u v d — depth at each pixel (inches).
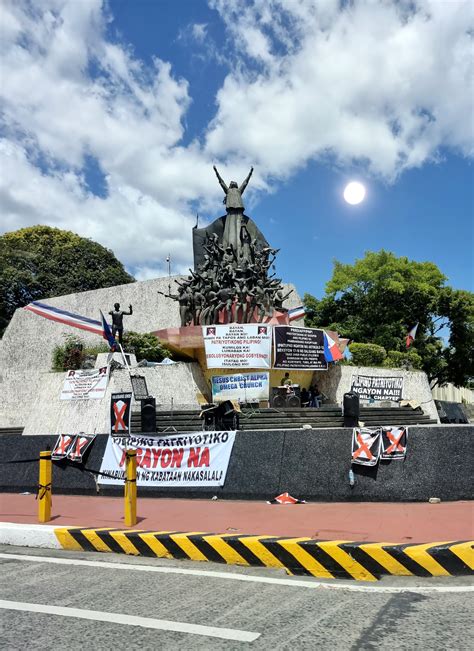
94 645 183.0
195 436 461.7
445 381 1807.3
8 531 350.6
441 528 317.7
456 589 240.4
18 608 221.8
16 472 530.6
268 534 316.8
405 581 255.9
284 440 434.3
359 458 408.2
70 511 411.8
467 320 1640.0
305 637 187.5
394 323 1585.9
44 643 185.5
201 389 1004.6
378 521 339.9
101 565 292.5
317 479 415.2
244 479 434.9
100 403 729.6
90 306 1579.7
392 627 195.6
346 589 245.4
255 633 191.8
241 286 1135.0
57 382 795.4
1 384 1186.0
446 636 185.9
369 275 1624.0
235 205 1359.5
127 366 803.4
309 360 1041.5
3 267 2107.5
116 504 436.5
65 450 509.0
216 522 355.6
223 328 1004.6
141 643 184.1
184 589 246.7
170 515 384.8
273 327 1014.4
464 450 403.5
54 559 307.7
